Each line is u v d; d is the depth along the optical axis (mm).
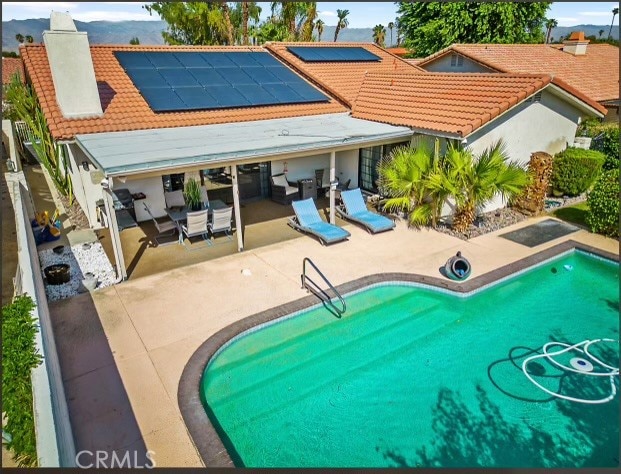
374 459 7133
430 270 12742
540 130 17703
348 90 21609
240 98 18891
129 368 8828
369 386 8789
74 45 14844
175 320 10461
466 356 9633
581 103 17656
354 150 20312
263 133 15492
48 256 14023
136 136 14766
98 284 12156
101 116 15969
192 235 14508
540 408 8141
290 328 10555
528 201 17047
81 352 9336
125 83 18484
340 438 7578
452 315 11133
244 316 10578
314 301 11211
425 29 41031
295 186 19953
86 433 7289
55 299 11438
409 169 15430
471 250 14062
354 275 12523
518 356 9602
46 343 7426
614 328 10523
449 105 16500
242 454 7270
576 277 12938
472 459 7094
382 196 19141
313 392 8633
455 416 8016
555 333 10383
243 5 45062
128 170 11094
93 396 8094
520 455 7152
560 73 28750
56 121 15164
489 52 29250
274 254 14062
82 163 15820
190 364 8898
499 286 12336
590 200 15219
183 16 45469
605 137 21391
